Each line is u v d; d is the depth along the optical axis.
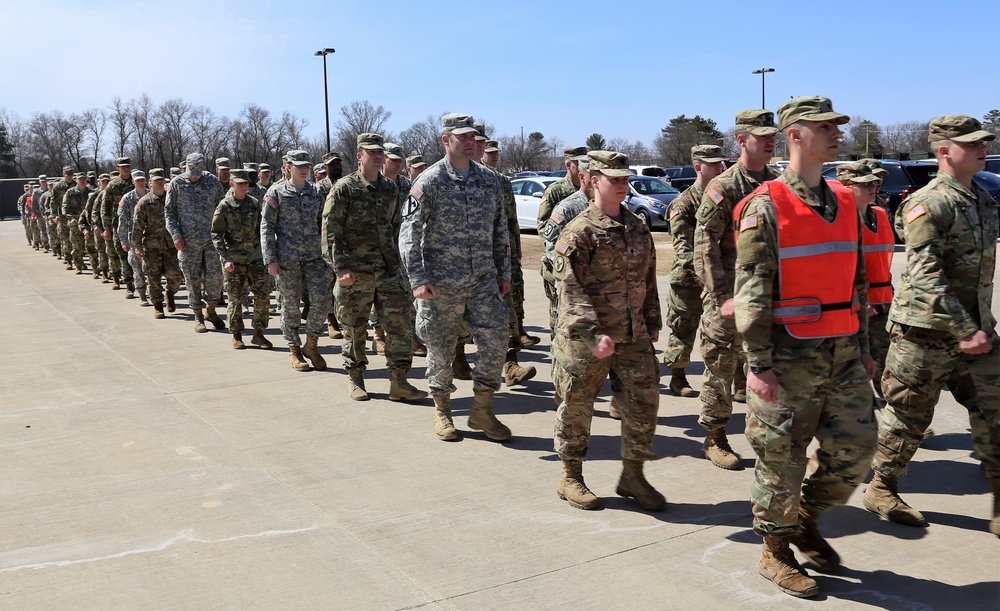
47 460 5.45
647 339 4.44
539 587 3.67
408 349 6.80
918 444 4.25
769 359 3.37
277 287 8.00
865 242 5.56
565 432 4.53
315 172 11.30
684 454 5.45
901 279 4.19
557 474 5.10
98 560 4.00
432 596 3.61
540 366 8.03
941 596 3.54
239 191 8.83
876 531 4.20
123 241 12.24
